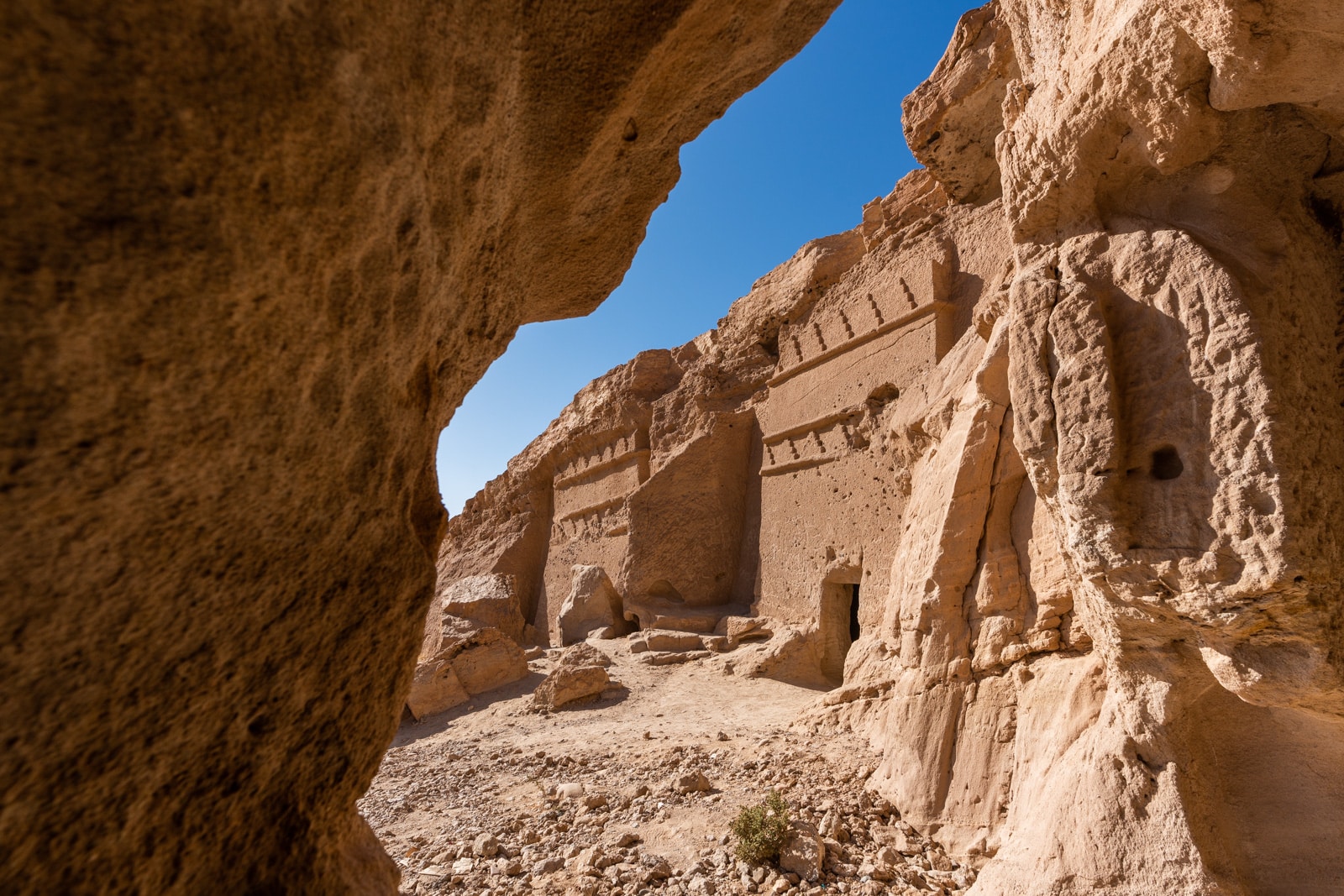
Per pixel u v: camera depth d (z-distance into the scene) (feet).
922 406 31.96
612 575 68.13
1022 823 14.76
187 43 3.00
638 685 43.42
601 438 76.07
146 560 3.42
